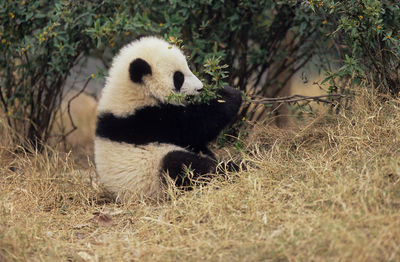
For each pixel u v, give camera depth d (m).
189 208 5.18
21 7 7.24
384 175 4.87
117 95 5.95
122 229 5.22
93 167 6.86
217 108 6.27
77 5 7.18
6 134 7.62
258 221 4.62
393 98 6.21
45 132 8.10
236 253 4.27
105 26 6.91
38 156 7.09
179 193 5.54
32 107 7.90
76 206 5.97
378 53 6.27
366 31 6.08
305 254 4.04
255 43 8.07
